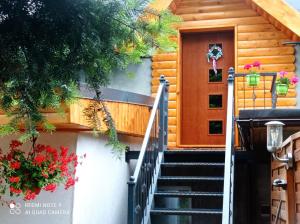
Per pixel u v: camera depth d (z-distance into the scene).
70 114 4.52
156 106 6.54
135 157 6.79
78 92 2.63
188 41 8.96
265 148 7.11
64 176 4.72
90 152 5.65
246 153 7.19
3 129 2.35
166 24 2.38
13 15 2.12
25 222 5.34
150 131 6.09
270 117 5.80
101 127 2.58
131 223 5.11
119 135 6.40
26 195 4.34
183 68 8.90
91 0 2.14
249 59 8.34
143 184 5.76
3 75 2.17
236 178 8.15
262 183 8.09
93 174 5.72
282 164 4.91
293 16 7.78
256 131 6.21
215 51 8.82
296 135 3.97
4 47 2.13
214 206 7.57
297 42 8.04
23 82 2.19
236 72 8.34
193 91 8.83
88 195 5.57
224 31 8.80
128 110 6.24
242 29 8.45
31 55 2.19
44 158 4.37
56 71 2.24
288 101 8.02
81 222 5.39
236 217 8.06
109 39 2.28
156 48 2.42
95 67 2.34
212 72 8.83
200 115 8.73
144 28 2.34
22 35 2.16
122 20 2.27
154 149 6.54
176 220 7.55
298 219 4.01
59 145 5.32
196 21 8.70
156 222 6.27
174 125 8.55
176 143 8.50
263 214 8.00
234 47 8.58
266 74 7.18
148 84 8.62
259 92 8.18
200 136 8.69
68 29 2.18
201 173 6.84
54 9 2.12
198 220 7.52
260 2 7.93
